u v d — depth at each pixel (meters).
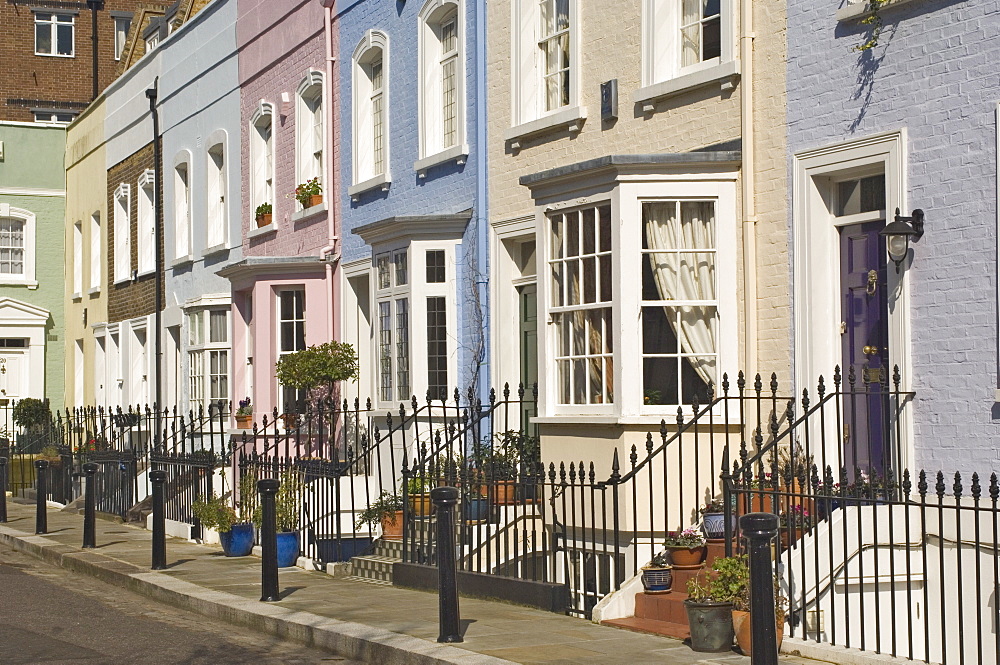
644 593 10.46
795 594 9.73
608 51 13.60
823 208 11.15
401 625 10.38
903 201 10.21
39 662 9.56
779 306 11.36
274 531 11.95
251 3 21.62
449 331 15.67
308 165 19.97
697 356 11.85
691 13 12.83
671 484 11.64
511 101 14.89
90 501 16.50
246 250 21.80
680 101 12.64
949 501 9.78
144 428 25.53
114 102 28.53
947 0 9.92
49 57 41.78
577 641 9.55
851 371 10.09
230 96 22.50
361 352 18.38
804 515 9.84
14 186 32.28
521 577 11.59
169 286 25.11
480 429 14.95
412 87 16.86
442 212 16.25
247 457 17.58
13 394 31.98
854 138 10.67
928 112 10.05
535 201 12.84
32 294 32.47
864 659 8.51
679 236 11.86
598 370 12.12
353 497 14.54
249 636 10.87
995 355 9.48
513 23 14.88
